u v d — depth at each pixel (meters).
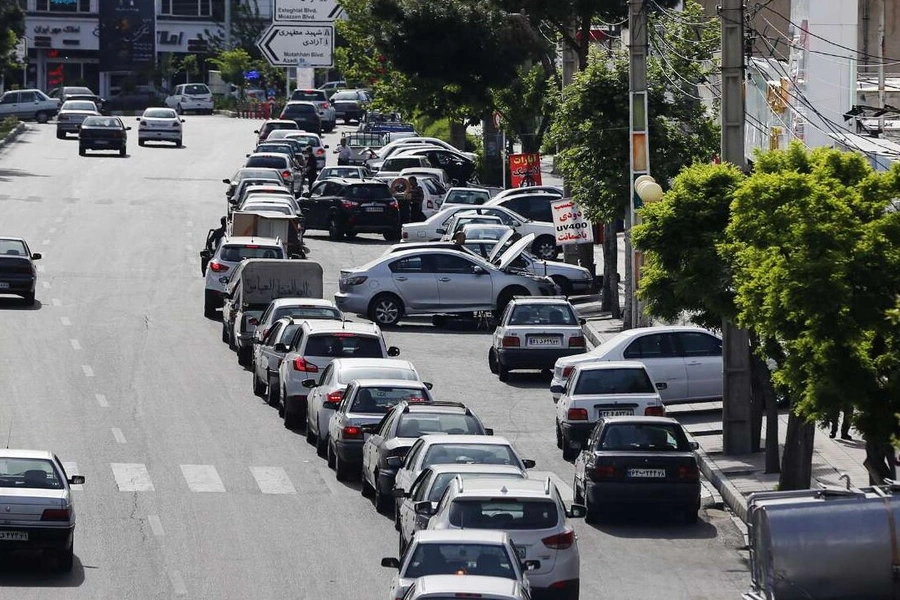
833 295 59.84
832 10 122.56
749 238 65.31
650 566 69.44
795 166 68.88
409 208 188.75
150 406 102.00
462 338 130.00
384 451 76.44
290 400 97.12
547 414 102.75
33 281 135.38
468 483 59.62
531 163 178.38
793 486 76.38
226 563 68.31
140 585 64.31
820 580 52.91
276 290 122.81
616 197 122.31
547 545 57.41
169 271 156.38
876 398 61.53
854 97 122.81
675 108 125.50
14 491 64.94
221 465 88.00
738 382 90.31
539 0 144.38
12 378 107.81
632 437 76.44
